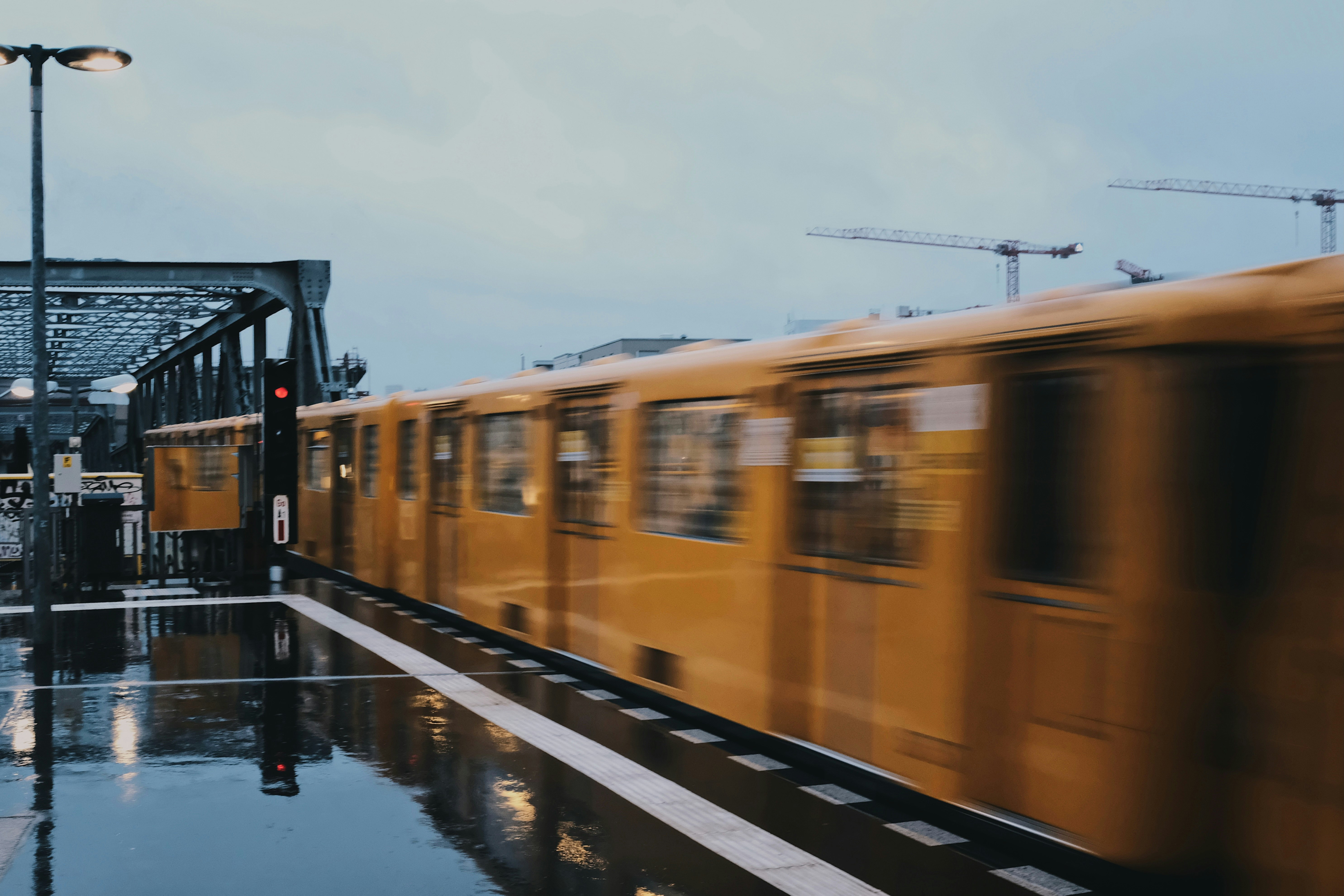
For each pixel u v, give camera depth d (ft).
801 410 22.38
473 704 29.07
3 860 17.79
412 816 19.93
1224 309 15.03
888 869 17.46
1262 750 14.51
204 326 127.24
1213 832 15.17
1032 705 16.99
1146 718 15.34
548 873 17.20
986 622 17.84
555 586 32.83
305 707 28.78
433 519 43.09
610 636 29.66
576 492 31.60
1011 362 17.70
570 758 23.84
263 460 53.16
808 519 22.11
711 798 21.08
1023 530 17.37
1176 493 15.31
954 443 18.58
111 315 134.82
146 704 29.12
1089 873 16.90
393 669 33.96
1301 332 14.35
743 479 24.11
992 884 16.90
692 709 26.68
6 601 49.90
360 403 53.36
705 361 25.68
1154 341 15.57
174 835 18.97
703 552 25.44
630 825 19.49
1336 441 13.93
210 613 46.09
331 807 20.44
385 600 50.01
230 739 25.44
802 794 21.38
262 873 17.21
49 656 36.29
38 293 38.60
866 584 20.36
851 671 20.76
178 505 55.72
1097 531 16.17
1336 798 13.58
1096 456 16.24
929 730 18.85
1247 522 14.84
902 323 20.12
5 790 21.58
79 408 160.45
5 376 195.93
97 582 55.52
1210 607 15.10
